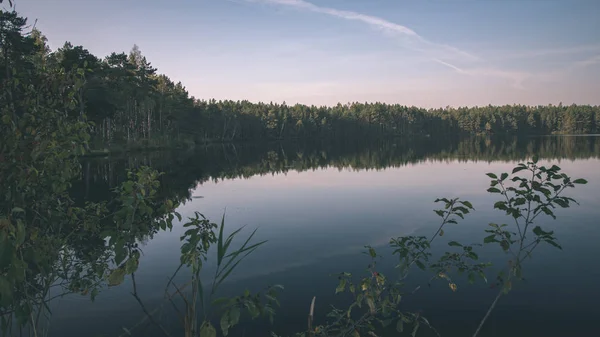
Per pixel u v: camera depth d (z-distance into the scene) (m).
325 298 7.15
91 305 6.54
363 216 14.84
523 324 6.13
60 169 3.23
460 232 11.88
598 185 21.16
